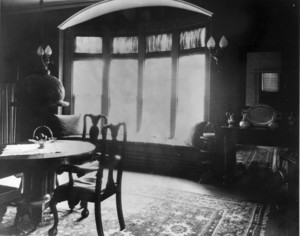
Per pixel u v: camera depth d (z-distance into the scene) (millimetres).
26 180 3033
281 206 3570
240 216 3318
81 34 6500
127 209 3488
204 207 3604
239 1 4953
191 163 5441
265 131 4379
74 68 6613
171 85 5961
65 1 6023
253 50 4871
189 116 5852
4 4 6555
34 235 2770
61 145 3477
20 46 6691
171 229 2939
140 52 6215
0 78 6828
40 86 3037
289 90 4676
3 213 3002
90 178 3043
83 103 6645
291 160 3613
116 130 2795
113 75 6484
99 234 2611
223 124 5051
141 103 6273
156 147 5746
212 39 4848
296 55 4633
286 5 4684
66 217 3219
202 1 5141
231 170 4625
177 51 5891
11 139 6641
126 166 6008
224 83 5035
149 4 5809
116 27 6359
